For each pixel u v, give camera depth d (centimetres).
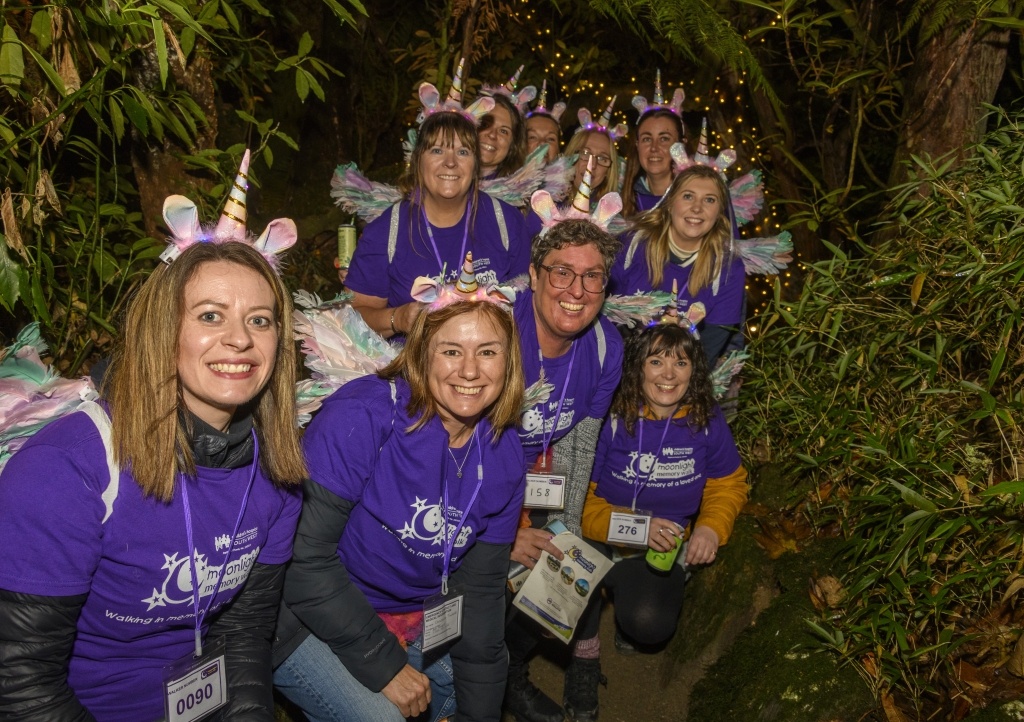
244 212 186
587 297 278
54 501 166
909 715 274
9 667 167
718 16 387
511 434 245
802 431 373
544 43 696
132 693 193
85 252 316
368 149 685
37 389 190
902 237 408
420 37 698
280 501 202
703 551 327
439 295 228
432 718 274
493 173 412
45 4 253
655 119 451
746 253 398
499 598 257
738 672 320
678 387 326
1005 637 274
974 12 383
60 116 269
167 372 171
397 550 241
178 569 184
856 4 515
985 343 320
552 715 323
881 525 305
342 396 232
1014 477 284
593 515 343
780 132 539
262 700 206
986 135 392
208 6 305
